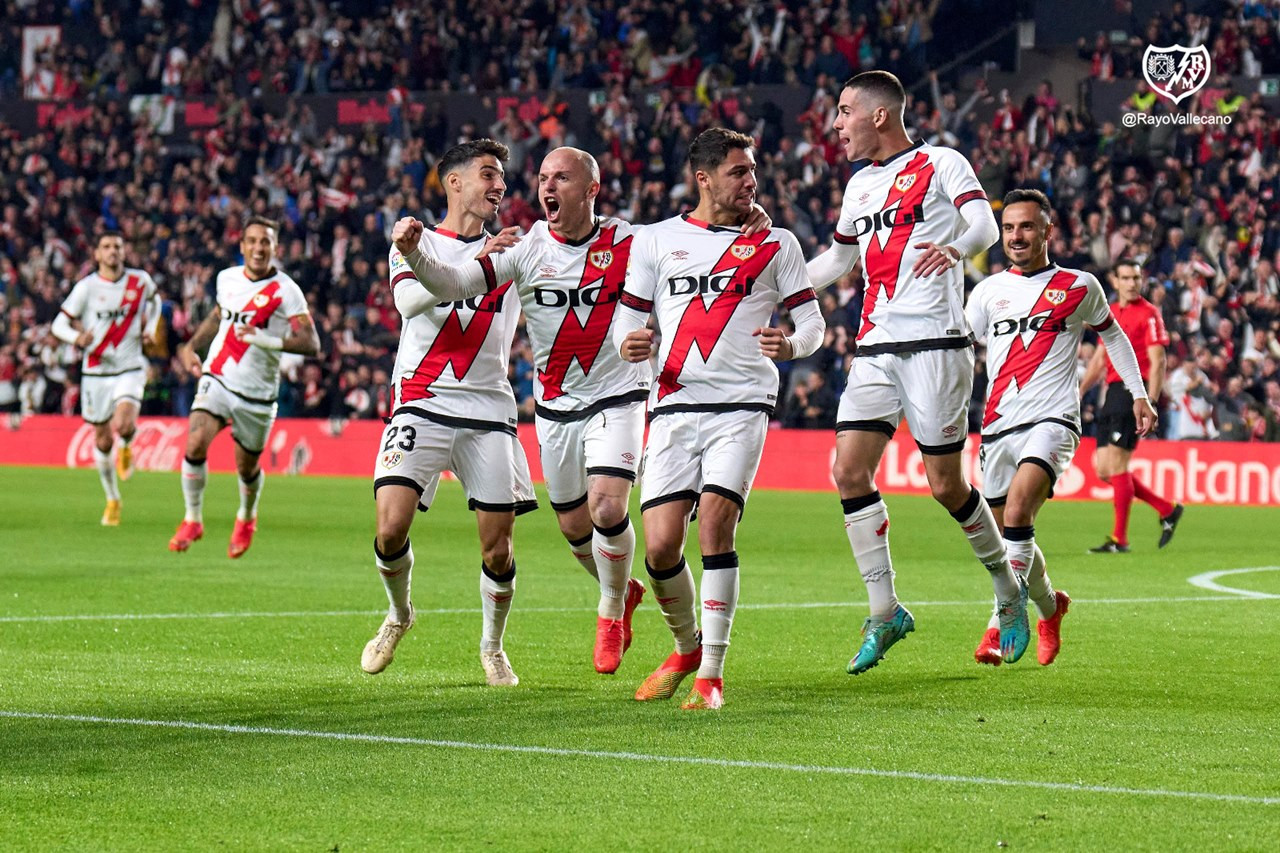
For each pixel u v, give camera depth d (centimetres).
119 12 11406
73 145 10762
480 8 10769
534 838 1441
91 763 1744
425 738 1898
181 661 2530
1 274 9925
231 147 10475
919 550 4803
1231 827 1483
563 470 2430
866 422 2408
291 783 1653
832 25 9994
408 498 2331
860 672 2366
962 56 9825
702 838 1441
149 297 5422
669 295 2198
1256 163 8794
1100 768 1745
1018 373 2923
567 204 2292
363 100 10556
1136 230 8575
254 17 11162
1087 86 9262
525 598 3475
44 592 3484
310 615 3141
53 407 9506
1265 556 4719
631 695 2247
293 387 8969
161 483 7756
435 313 2341
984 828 1477
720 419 2169
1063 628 3047
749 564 4338
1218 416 7788
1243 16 9281
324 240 9719
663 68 10244
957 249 2203
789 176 9269
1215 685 2364
